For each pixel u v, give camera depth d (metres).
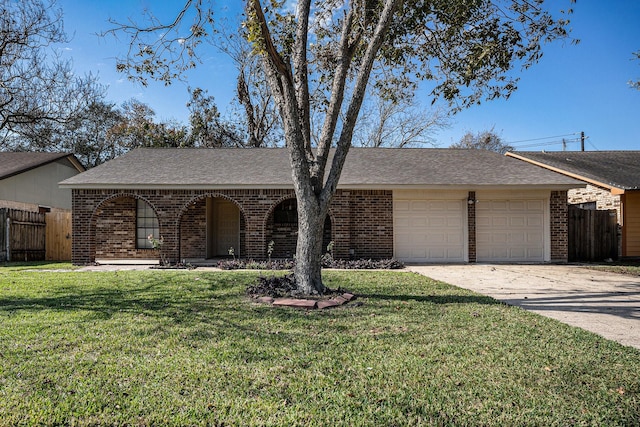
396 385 3.25
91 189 12.36
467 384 3.27
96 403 2.88
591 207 15.27
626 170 15.03
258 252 12.60
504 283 8.65
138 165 13.77
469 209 13.03
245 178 12.70
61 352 3.90
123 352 3.91
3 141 22.45
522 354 3.95
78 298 6.55
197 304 6.09
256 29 5.89
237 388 3.16
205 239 14.09
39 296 6.73
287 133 6.59
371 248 12.77
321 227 6.75
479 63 7.87
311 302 5.94
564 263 12.79
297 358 3.80
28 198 16.86
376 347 4.14
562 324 5.05
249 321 5.10
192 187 12.36
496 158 15.16
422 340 4.38
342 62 6.84
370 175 13.03
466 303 6.27
